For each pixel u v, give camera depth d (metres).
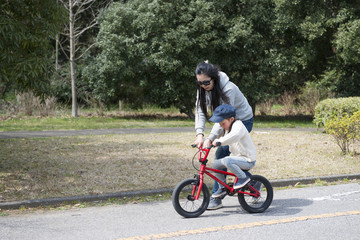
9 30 6.56
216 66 5.22
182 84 18.42
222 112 4.95
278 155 9.39
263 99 19.30
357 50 16.23
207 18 17.83
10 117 17.70
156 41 17.80
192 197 5.11
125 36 18.45
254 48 18.55
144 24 17.95
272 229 4.68
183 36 17.52
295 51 18.03
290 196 6.23
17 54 6.93
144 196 6.29
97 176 7.26
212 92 5.20
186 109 19.16
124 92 19.50
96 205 5.85
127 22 18.55
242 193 5.27
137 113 21.06
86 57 22.20
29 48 7.24
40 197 6.00
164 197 6.25
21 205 5.69
